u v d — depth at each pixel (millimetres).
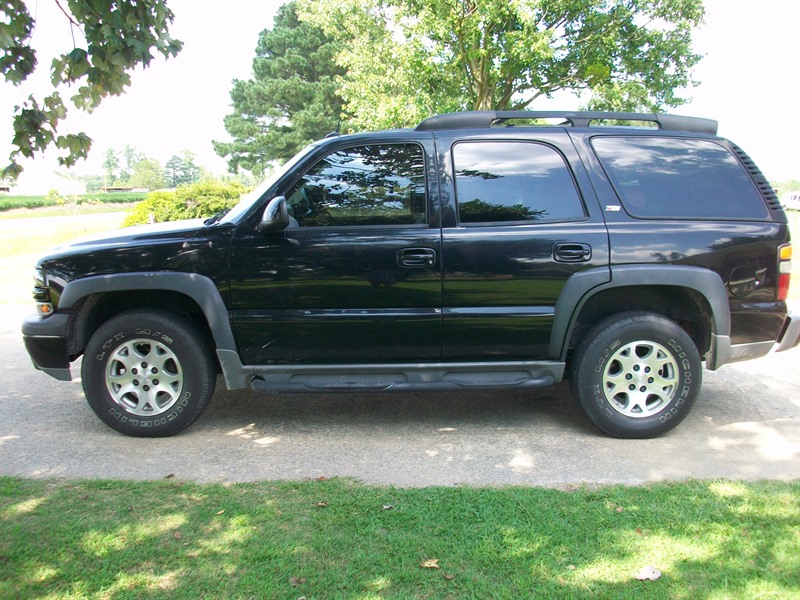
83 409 4801
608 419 4066
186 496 3248
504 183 4027
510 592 2412
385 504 3133
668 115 4309
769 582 2453
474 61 15594
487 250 3896
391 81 16469
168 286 3912
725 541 2750
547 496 3213
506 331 3971
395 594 2402
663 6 16266
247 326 3961
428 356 4043
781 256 4047
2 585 2455
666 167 4121
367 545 2748
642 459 3787
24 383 5504
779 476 3510
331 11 17781
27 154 3457
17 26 3172
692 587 2430
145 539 2801
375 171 4023
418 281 3906
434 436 4203
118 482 3426
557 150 4086
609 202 4004
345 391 4035
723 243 3971
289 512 3061
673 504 3111
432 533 2850
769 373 5672
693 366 4035
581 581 2477
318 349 4004
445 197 3971
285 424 4438
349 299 3930
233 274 3920
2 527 2904
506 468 3664
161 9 3207
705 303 4008
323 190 4023
